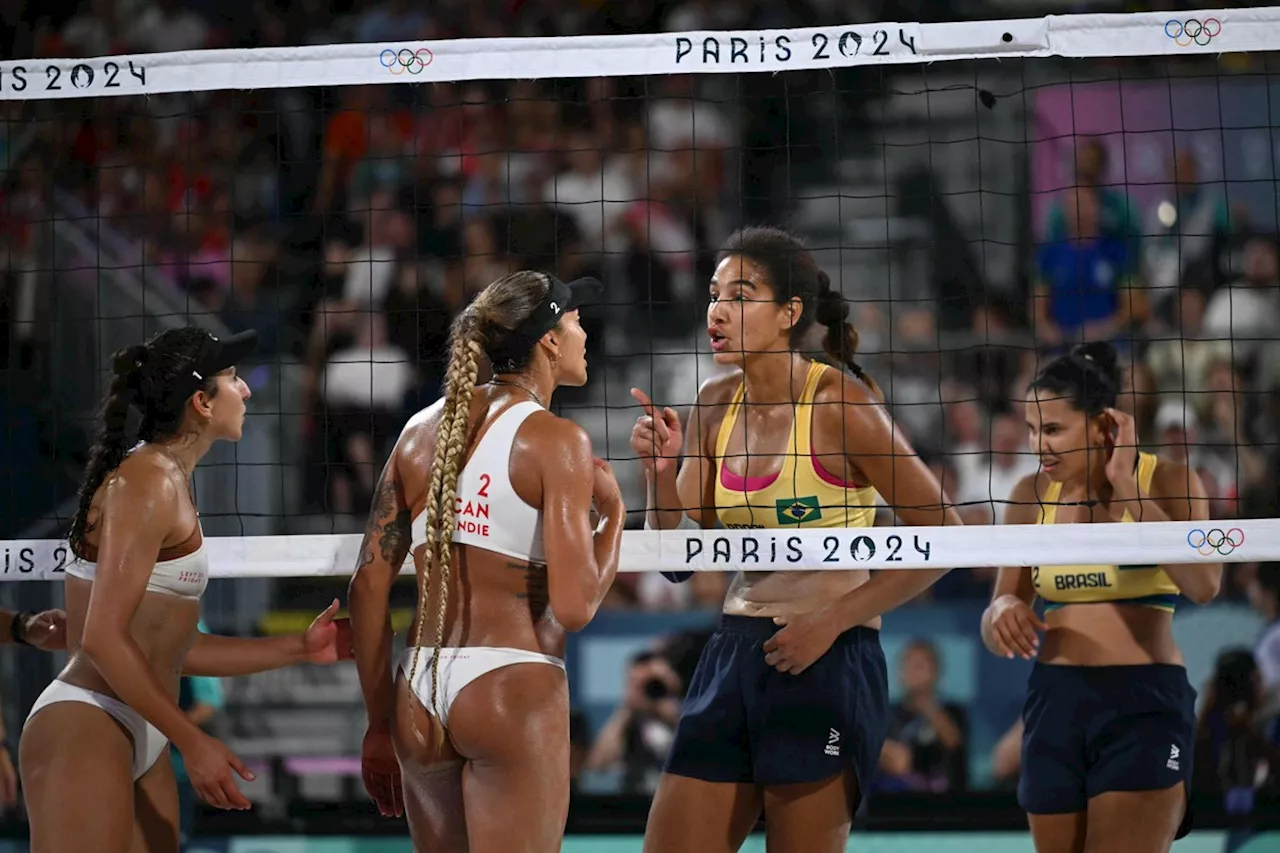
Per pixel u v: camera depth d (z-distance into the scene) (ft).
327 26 121.60
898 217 109.40
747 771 45.03
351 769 77.56
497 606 38.32
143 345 43.24
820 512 44.86
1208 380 97.19
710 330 45.80
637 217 108.99
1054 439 49.96
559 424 38.60
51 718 41.27
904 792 74.13
